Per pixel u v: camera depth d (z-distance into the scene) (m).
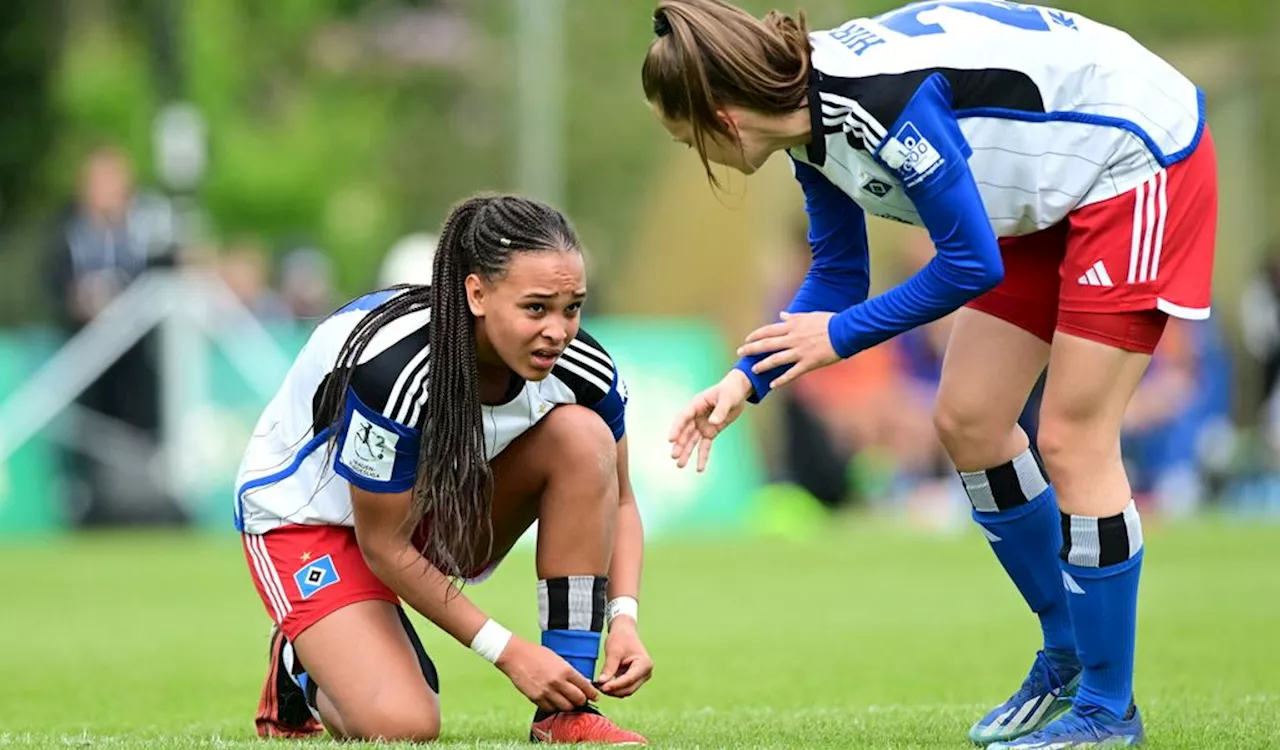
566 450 15.83
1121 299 15.12
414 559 15.48
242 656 26.28
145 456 53.41
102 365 52.97
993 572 39.19
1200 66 73.88
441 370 15.02
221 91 95.50
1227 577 35.62
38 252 103.19
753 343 15.69
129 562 43.28
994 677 22.30
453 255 15.05
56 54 105.38
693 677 22.67
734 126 15.05
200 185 61.97
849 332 15.42
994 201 15.25
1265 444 61.22
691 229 84.88
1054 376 15.48
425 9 118.56
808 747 15.40
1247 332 67.06
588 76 108.06
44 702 21.11
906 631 28.16
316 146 99.19
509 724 18.31
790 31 14.99
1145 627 27.09
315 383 16.09
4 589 37.19
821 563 42.06
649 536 52.81
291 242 86.56
